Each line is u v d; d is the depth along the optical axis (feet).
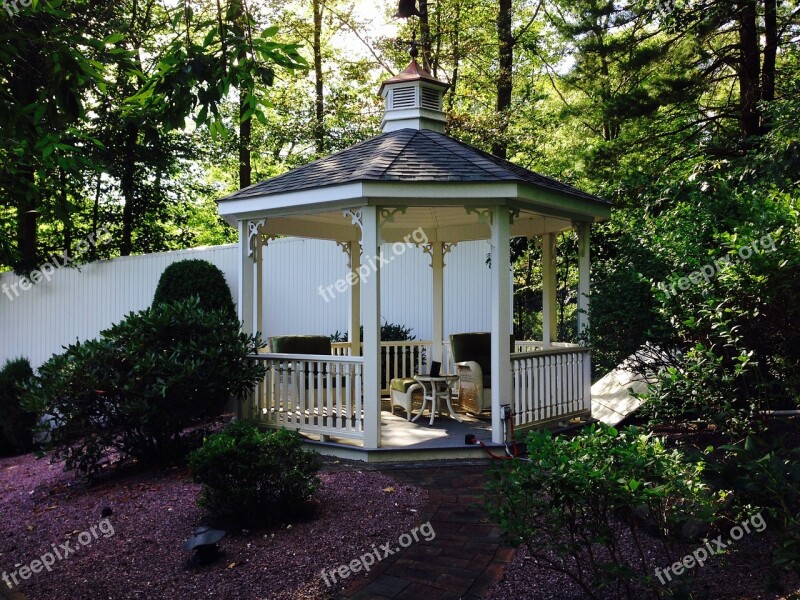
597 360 26.48
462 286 39.19
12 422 34.81
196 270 37.55
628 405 26.43
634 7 37.60
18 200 19.07
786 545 8.76
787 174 24.39
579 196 25.09
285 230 28.89
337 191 21.81
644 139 40.63
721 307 15.01
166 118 14.61
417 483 19.04
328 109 55.83
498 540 14.51
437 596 12.10
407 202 22.17
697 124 42.60
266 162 66.64
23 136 14.62
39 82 14.64
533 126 53.57
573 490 9.71
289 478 15.96
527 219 30.60
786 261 13.61
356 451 22.13
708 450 10.34
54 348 43.78
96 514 18.29
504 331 22.43
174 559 14.46
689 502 10.72
